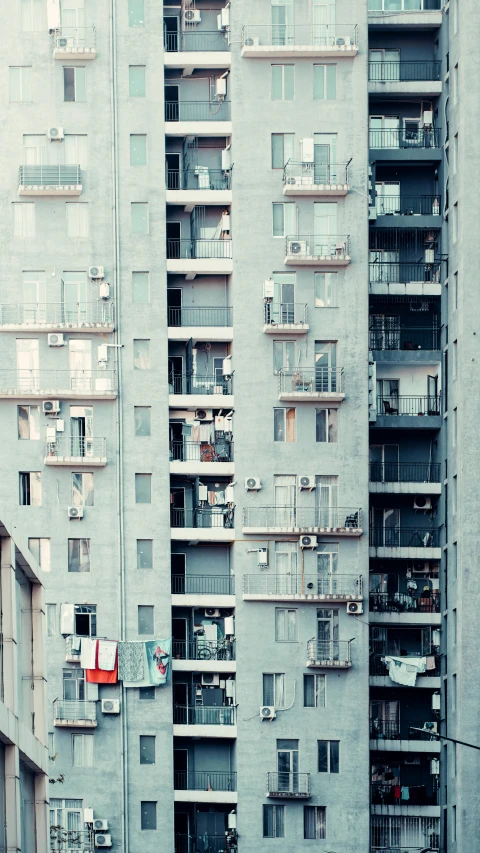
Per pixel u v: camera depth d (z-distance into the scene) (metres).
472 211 102.38
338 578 102.19
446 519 104.12
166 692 101.12
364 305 103.62
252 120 104.44
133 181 104.12
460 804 99.50
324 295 103.81
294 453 102.88
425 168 107.94
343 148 104.38
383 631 104.56
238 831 100.38
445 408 105.12
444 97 106.69
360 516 102.50
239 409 103.12
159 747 100.56
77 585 101.81
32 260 103.75
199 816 101.44
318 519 102.50
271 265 103.88
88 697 100.69
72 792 100.12
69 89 104.75
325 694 101.50
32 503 102.50
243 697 101.25
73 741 100.75
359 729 101.12
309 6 105.12
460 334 102.12
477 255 102.25
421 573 105.06
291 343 103.56
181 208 105.19
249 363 103.38
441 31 107.38
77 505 102.44
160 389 103.00
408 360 105.62
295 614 102.06
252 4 105.12
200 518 103.25
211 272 104.00
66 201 104.12
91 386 102.81
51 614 101.62
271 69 104.88
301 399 102.75
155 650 101.06
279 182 104.19
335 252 103.69
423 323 107.31
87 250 103.88
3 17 105.00
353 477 102.88
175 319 104.88
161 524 102.31
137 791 100.19
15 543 66.50
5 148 104.25
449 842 101.31
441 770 102.81
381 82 106.81
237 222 104.12
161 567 102.06
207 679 102.00
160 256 103.69
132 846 99.81
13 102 104.50
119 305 103.44
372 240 107.56
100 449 102.75
